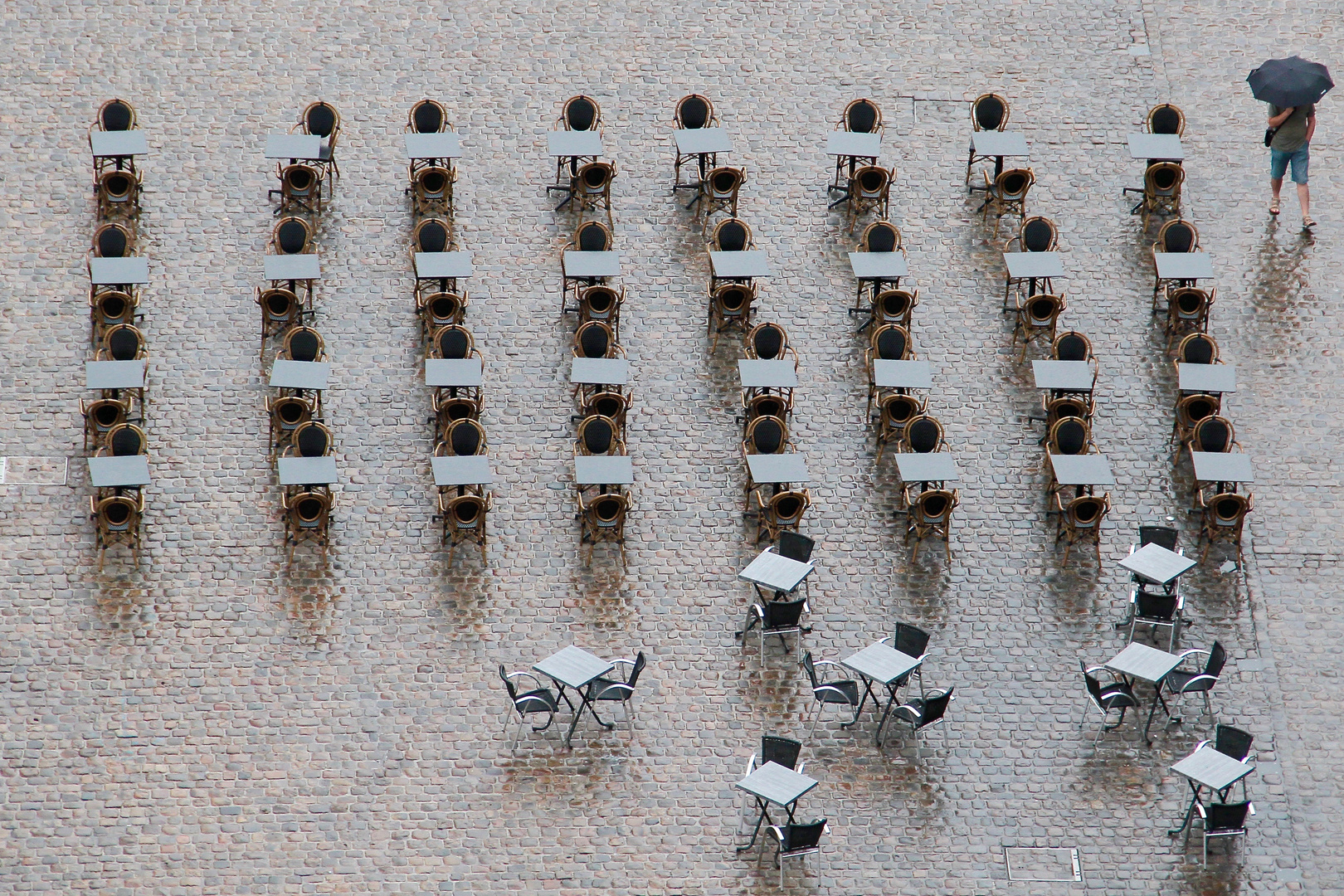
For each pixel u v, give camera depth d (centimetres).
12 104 4769
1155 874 3441
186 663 3678
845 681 3622
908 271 4578
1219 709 3719
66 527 3888
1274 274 4594
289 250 4381
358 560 3888
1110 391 4325
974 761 3606
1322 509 4094
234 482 4006
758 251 4391
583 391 4250
